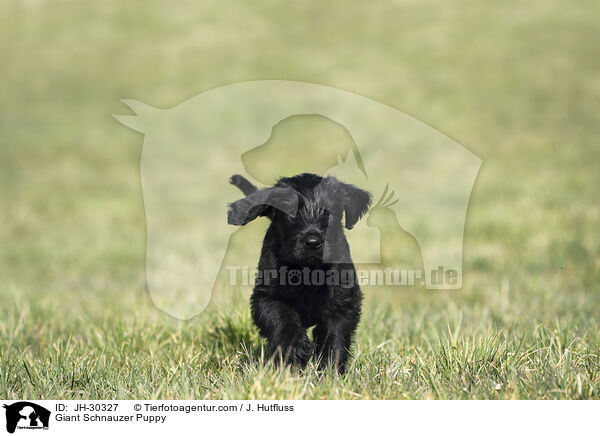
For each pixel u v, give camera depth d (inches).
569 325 311.0
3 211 870.4
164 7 1907.0
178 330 325.4
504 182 850.8
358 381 233.0
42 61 1599.4
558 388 219.6
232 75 1397.6
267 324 263.7
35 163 1093.8
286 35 1646.2
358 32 1632.6
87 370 256.4
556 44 1439.5
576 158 948.6
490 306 398.6
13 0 2015.3
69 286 558.9
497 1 1755.7
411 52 1482.5
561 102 1182.9
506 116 1139.9
